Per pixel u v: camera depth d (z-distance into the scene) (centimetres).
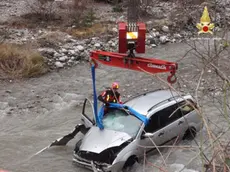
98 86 1711
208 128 469
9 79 1725
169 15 2866
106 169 958
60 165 1067
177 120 1109
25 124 1352
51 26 2491
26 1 3005
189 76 1739
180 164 1032
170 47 2286
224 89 503
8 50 1836
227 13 2736
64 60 1977
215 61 592
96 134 1032
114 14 2886
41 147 1182
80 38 2305
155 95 1153
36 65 1806
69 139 1155
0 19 2588
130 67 1035
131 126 1034
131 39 1002
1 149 1166
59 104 1512
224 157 469
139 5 2759
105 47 2200
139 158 1013
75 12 2630
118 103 1093
